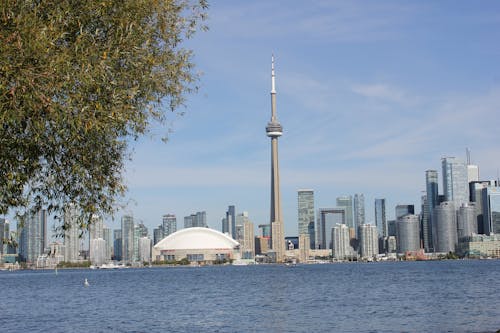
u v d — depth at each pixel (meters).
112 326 82.56
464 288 153.38
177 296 149.50
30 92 18.58
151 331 76.38
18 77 18.16
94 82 19.48
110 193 23.52
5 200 22.53
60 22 19.66
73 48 19.62
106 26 20.92
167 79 22.80
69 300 141.25
